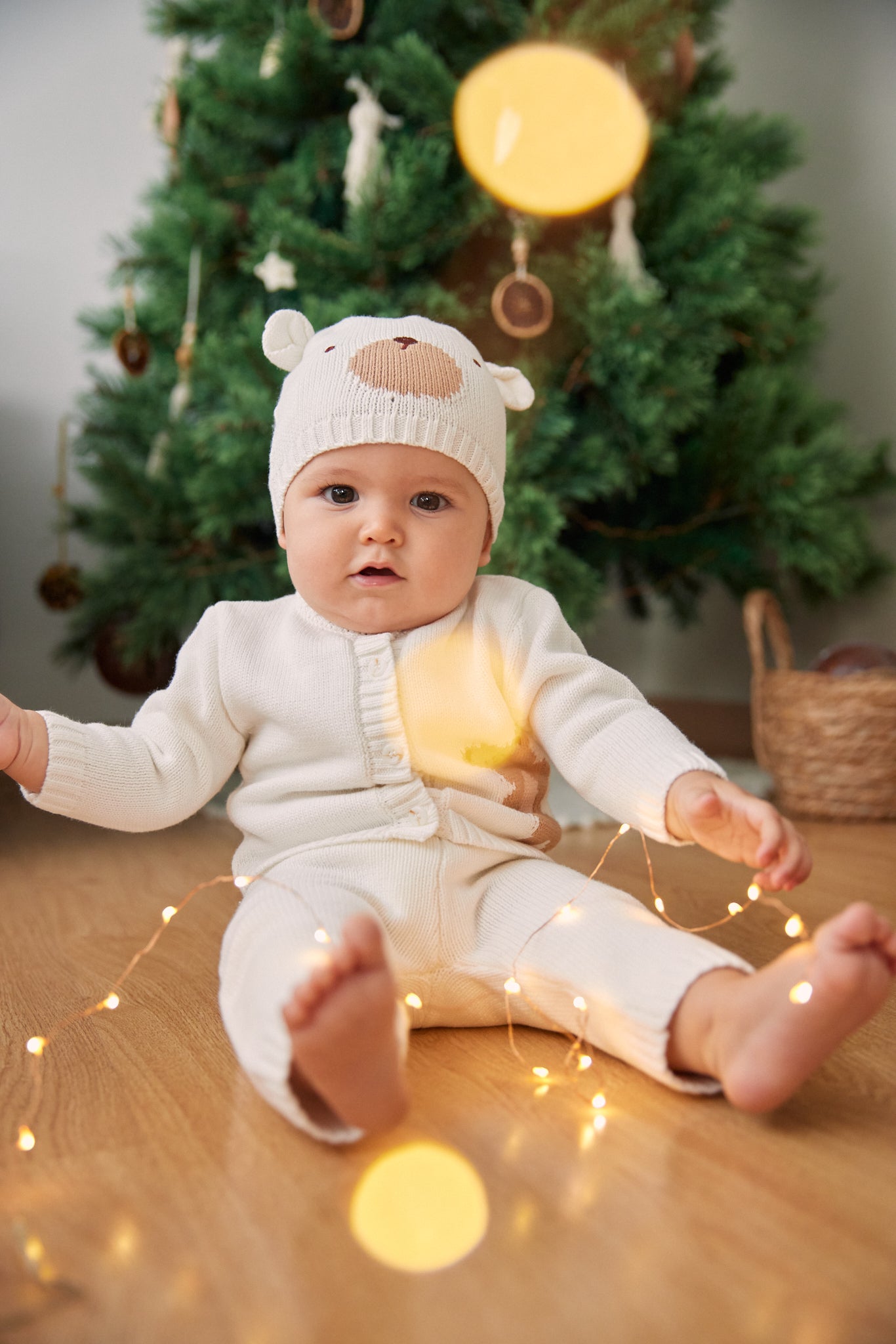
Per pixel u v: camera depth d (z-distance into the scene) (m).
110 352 2.58
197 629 0.88
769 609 1.86
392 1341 0.43
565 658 0.84
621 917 0.73
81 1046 0.77
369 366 0.82
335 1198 0.54
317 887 0.73
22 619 2.58
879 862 1.40
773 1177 0.57
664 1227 0.52
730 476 1.88
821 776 1.71
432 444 0.80
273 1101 0.60
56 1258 0.49
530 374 1.67
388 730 0.80
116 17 2.60
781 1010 0.58
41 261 2.58
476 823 0.82
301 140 1.88
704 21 1.97
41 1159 0.59
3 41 2.57
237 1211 0.53
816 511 1.83
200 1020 0.82
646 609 2.46
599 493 1.89
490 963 0.77
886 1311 0.45
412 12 1.76
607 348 1.69
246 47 1.86
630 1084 0.70
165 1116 0.65
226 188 1.86
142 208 2.58
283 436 0.86
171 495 1.81
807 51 2.46
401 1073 0.56
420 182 1.61
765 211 1.85
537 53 1.65
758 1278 0.47
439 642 0.83
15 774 0.78
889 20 2.31
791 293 2.09
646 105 1.85
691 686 2.76
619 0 1.67
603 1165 0.58
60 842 1.58
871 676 1.68
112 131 2.60
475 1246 0.50
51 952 1.01
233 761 0.87
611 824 1.64
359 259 1.65
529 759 0.86
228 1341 0.43
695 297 1.76
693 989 0.64
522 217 1.68
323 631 0.84
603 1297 0.46
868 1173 0.58
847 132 2.39
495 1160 0.59
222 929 1.10
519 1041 0.78
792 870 0.65
